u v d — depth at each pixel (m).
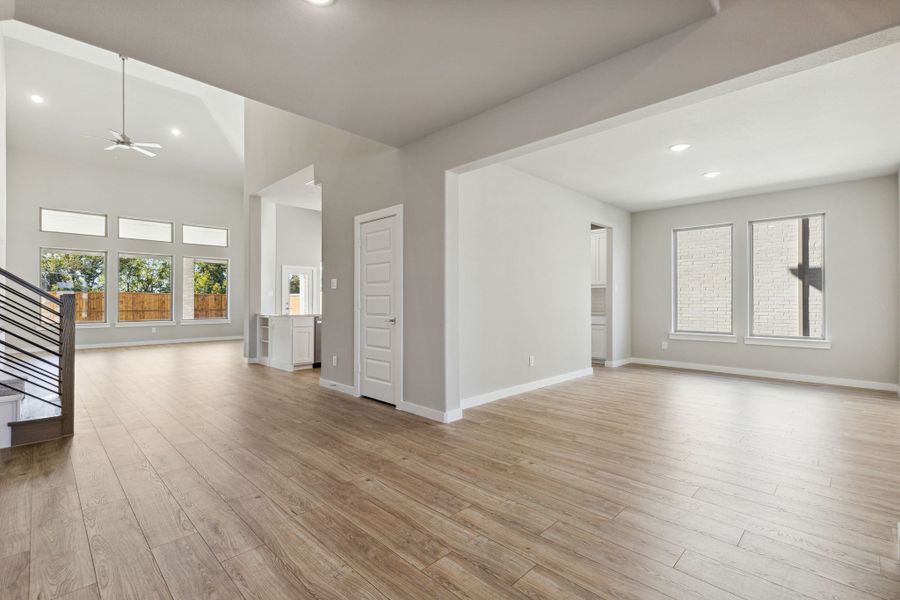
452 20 2.19
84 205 9.06
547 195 5.34
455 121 3.55
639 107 2.45
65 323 3.31
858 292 5.22
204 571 1.68
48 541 1.87
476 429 3.54
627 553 1.81
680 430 3.50
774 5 2.00
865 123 3.61
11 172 8.24
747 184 5.47
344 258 4.98
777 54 2.00
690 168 4.84
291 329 6.46
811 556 1.79
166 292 10.25
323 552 1.82
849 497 2.31
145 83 7.87
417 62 2.60
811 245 5.64
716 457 2.90
